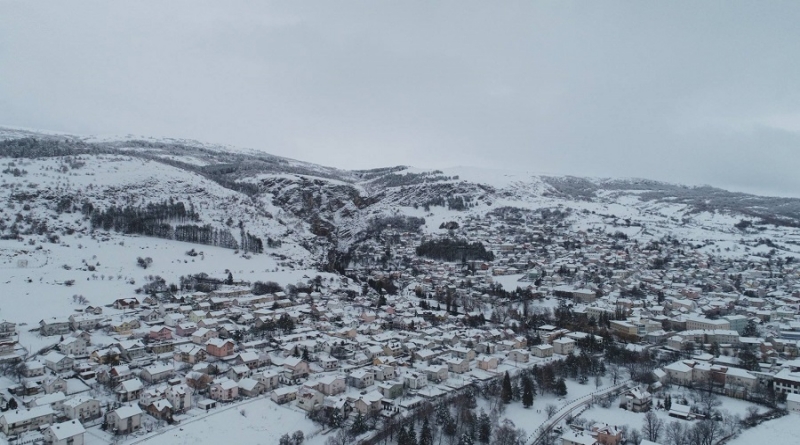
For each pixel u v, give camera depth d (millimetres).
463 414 166375
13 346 198500
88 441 144875
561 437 155125
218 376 195000
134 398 171000
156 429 154375
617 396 193625
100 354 198125
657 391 197000
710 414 173125
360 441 153375
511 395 188625
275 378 191375
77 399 157375
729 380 198875
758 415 173625
